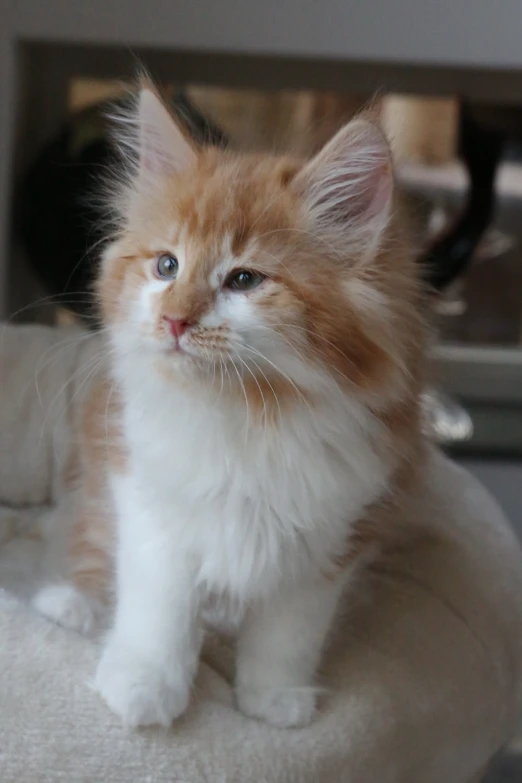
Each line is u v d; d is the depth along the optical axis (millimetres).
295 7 987
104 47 1033
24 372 856
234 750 610
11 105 1012
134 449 645
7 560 766
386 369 628
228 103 1183
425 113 1194
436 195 1220
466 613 708
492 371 1156
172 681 617
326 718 632
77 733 603
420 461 718
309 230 619
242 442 620
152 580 636
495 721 703
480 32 1000
